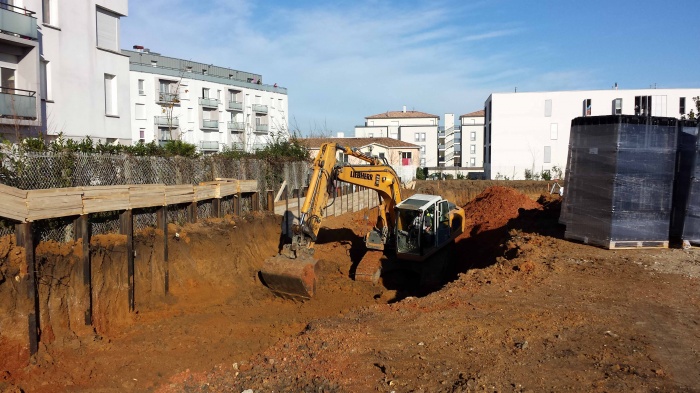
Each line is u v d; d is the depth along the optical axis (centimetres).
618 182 1416
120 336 1032
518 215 2139
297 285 1348
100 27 2181
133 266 1156
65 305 954
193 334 1071
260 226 1791
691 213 1441
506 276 1248
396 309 1034
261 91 5972
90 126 2111
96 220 1105
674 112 5091
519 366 752
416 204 1644
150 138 4700
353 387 711
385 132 9044
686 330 884
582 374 724
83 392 794
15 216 832
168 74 4819
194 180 1577
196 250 1391
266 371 783
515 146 5488
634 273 1222
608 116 1438
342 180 1571
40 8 1869
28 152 1010
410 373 742
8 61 1775
